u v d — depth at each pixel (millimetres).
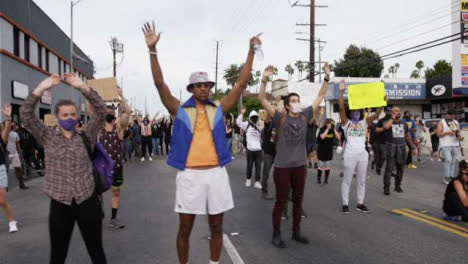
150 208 7168
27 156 12820
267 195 8016
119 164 5805
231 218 6344
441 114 31891
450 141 9633
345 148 6664
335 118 31500
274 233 4902
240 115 10086
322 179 10766
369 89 6520
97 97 3352
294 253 4590
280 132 4938
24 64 20047
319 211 6797
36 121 3160
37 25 22562
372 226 5773
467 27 21406
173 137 3527
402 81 31719
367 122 6715
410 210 6863
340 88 6598
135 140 17750
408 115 14352
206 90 3525
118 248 4848
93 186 3281
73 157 3186
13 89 18125
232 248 4781
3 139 5742
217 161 3535
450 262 4270
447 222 6004
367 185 9633
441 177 10844
